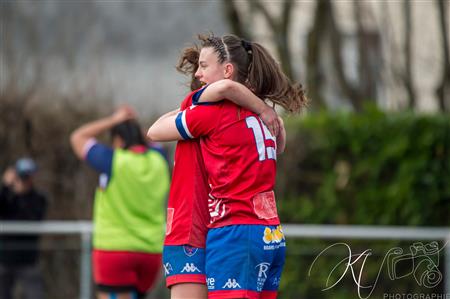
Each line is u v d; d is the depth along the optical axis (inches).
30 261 1058.1
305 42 1754.4
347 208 1175.0
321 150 1189.7
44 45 1811.0
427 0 1875.0
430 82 1873.8
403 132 1160.2
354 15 1745.8
